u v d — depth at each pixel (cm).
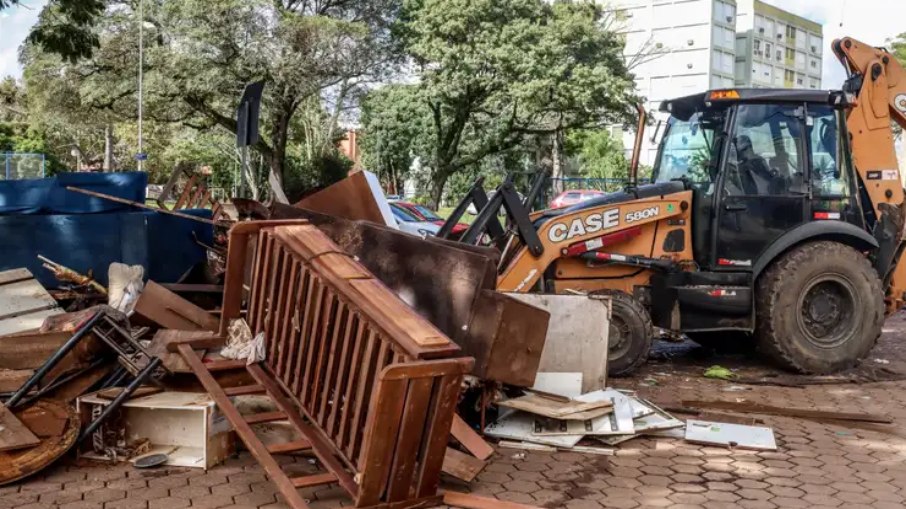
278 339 507
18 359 521
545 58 2944
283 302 503
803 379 766
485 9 2956
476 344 533
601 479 487
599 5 3441
